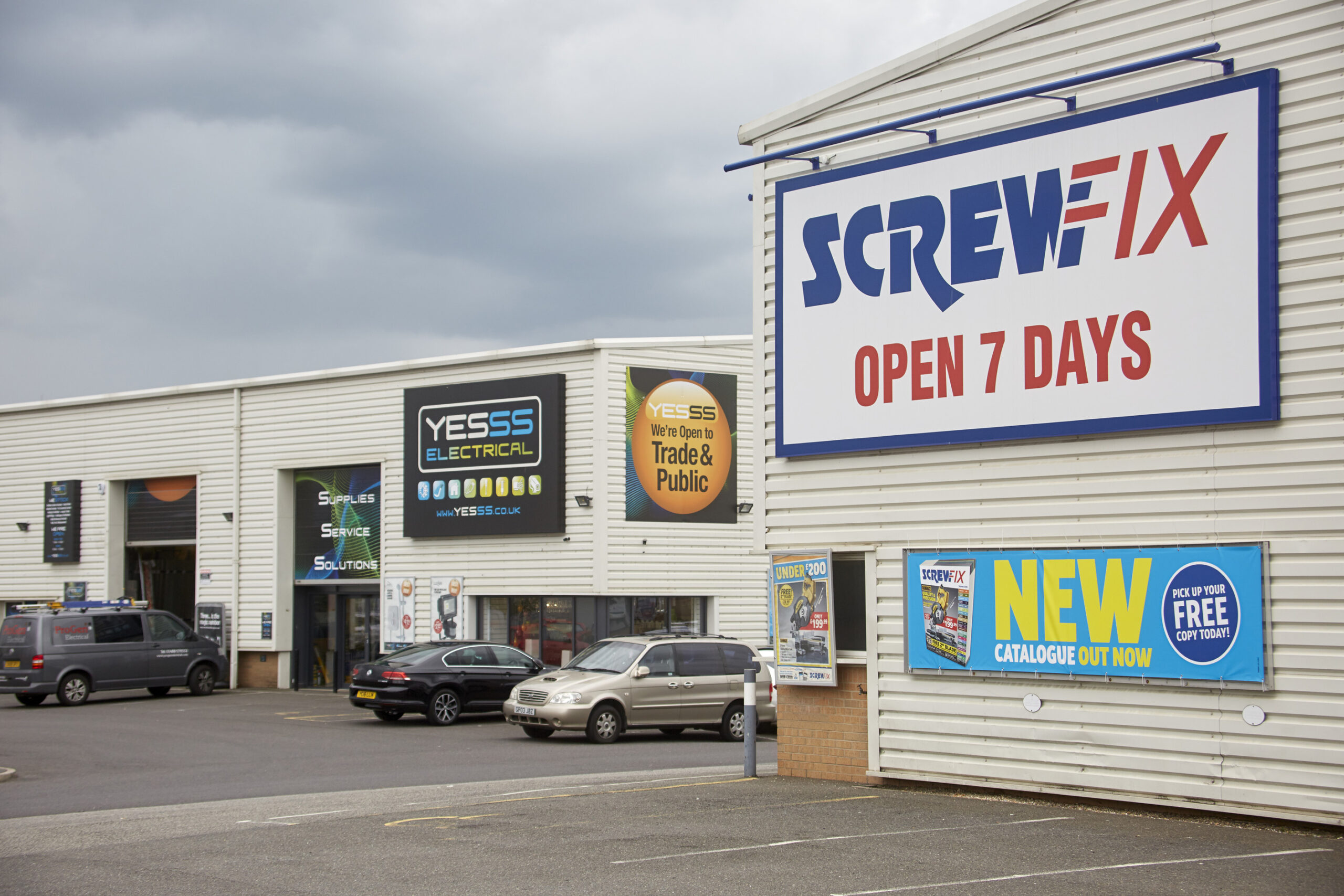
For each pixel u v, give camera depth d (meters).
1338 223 10.09
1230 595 10.41
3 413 35.78
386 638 29.30
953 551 12.20
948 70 12.55
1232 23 10.70
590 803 11.88
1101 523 11.27
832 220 13.28
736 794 12.29
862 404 12.92
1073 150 11.60
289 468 31.27
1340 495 9.98
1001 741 11.80
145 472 33.41
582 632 26.78
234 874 8.77
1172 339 10.88
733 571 27.80
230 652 31.55
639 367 27.05
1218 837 9.80
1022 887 8.00
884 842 9.62
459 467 28.22
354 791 13.70
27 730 21.34
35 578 34.84
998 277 12.03
